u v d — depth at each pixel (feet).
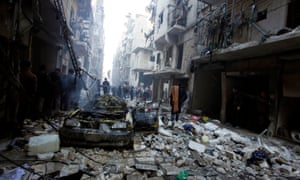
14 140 13.76
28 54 20.79
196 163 13.50
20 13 15.46
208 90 41.47
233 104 32.27
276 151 17.31
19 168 9.78
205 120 32.09
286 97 24.57
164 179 10.53
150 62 96.22
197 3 42.16
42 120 21.16
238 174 12.30
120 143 14.01
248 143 19.71
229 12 32.71
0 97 14.44
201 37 38.45
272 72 25.26
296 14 22.03
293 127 24.57
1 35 14.05
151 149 15.62
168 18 51.37
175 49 51.85
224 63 34.32
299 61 22.12
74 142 13.75
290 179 11.94
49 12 32.24
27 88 16.40
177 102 26.53
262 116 28.12
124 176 10.46
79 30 57.26
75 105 32.73
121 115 18.07
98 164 11.73
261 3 26.48
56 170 10.21
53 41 35.94
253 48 23.71
